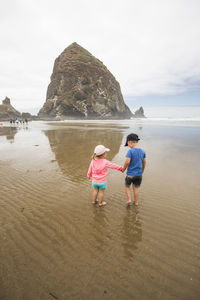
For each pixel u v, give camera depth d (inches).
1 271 89.4
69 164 285.0
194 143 480.7
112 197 174.4
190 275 87.6
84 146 441.1
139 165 150.1
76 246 108.0
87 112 3275.1
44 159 316.5
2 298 75.7
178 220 135.3
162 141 519.2
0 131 919.7
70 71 3462.1
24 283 82.9
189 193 180.2
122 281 84.2
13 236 116.6
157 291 79.4
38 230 123.4
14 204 158.9
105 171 150.8
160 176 228.8
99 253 102.3
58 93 3531.0
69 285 82.0
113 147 428.5
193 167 265.3
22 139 580.7
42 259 97.5
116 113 3671.3
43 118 3070.9
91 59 3659.0
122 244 110.1
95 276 86.7
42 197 172.9
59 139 572.4
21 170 254.2
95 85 3368.6
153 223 132.1
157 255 100.8
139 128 1000.2
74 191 187.0
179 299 76.0
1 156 339.6
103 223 132.3
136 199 157.5
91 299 75.7
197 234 119.1
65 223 131.9
